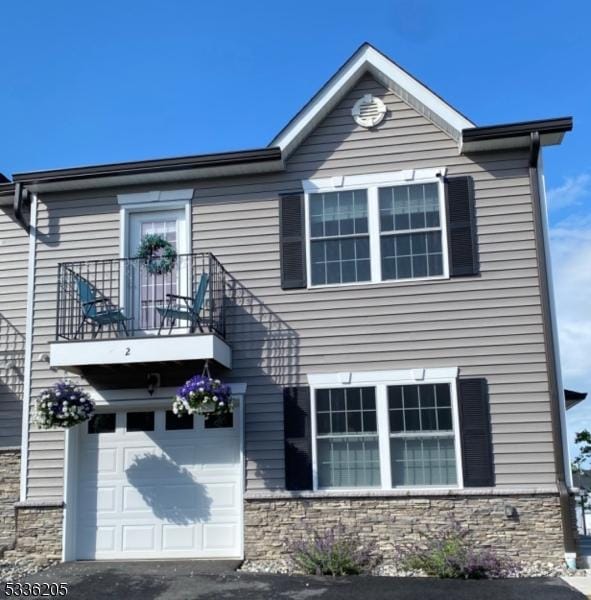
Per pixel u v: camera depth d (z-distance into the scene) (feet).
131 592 27.86
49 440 35.88
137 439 35.83
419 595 26.23
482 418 32.65
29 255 38.11
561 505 31.22
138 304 36.73
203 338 32.63
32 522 35.04
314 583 28.35
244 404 34.71
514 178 34.63
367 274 34.94
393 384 33.76
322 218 35.83
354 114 36.42
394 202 35.35
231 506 34.50
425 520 32.07
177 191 37.29
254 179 36.83
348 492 32.78
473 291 33.91
